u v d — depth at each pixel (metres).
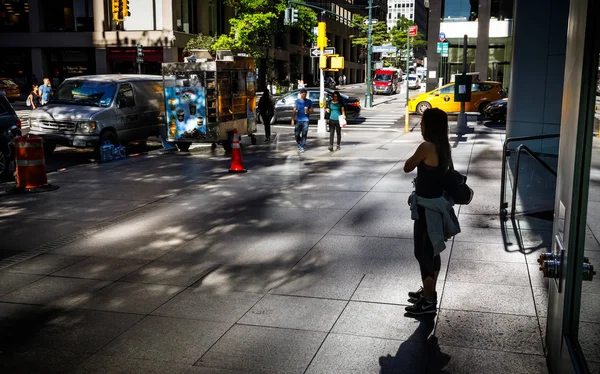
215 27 48.97
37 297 5.62
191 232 7.94
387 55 87.38
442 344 4.49
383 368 4.14
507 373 4.04
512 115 13.75
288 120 25.94
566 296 3.34
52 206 9.74
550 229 7.70
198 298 5.53
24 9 44.22
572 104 3.40
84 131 15.55
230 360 4.29
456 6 40.72
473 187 10.55
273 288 5.75
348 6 92.50
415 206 4.91
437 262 5.03
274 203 9.62
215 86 15.95
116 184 11.69
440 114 4.83
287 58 64.75
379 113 31.88
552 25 12.51
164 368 4.20
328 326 4.85
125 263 6.64
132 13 42.34
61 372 4.16
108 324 4.96
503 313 5.04
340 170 12.84
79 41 43.00
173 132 16.48
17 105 34.69
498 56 40.84
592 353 2.85
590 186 3.07
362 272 6.15
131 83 17.27
